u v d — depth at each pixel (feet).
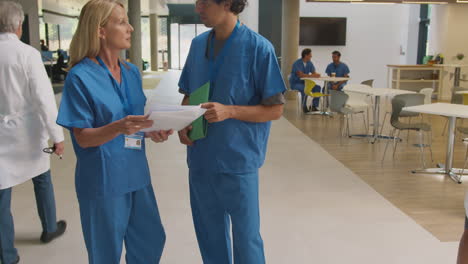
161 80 65.72
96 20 6.75
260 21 62.44
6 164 9.61
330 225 12.75
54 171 17.98
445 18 49.60
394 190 16.44
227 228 8.15
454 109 18.34
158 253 8.10
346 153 22.36
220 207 7.89
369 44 61.26
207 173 7.53
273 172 18.35
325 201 14.83
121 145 7.18
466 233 4.67
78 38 6.84
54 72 53.21
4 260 9.84
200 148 7.52
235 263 8.00
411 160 21.09
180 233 12.07
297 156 21.26
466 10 49.11
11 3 9.38
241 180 7.43
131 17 54.85
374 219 13.26
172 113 6.32
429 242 11.71
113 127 6.47
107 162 7.02
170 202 14.48
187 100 8.29
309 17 59.82
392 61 61.72
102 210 7.14
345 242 11.63
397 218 13.37
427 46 58.08
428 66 47.03
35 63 9.55
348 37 61.00
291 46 45.39
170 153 21.43
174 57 97.09
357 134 27.12
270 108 7.22
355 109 27.63
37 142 9.96
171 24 95.76
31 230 12.14
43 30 69.62
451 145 18.49
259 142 7.50
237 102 7.18
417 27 59.11
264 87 7.12
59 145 10.06
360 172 18.89
